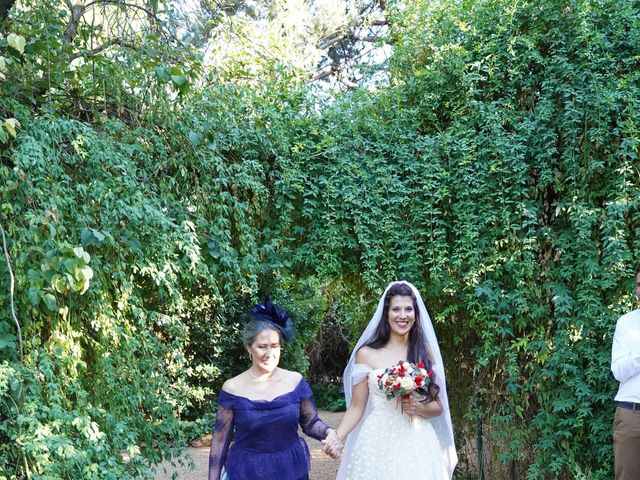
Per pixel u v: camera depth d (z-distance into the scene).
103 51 4.07
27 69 3.60
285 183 4.41
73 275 3.26
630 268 4.33
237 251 4.48
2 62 3.21
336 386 12.34
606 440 4.44
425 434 3.47
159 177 4.08
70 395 3.62
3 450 3.27
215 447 2.98
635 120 4.33
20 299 3.37
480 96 4.72
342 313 11.16
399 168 4.62
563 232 4.52
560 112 4.50
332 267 4.43
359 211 4.46
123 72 3.85
